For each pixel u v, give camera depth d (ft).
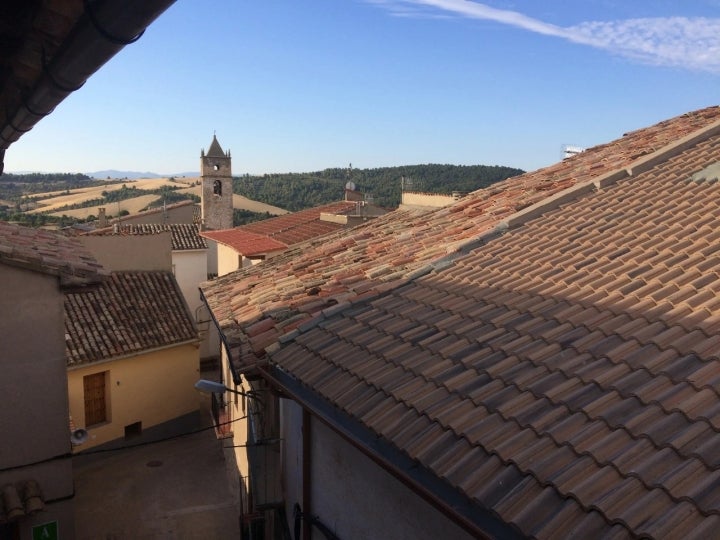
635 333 14.46
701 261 17.44
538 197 31.76
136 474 53.47
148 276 67.82
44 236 39.01
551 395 12.86
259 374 22.58
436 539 14.01
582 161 39.73
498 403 13.28
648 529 8.80
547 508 10.11
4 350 30.04
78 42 9.52
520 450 11.57
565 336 15.29
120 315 61.26
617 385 12.50
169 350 62.03
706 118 40.52
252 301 30.30
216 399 62.69
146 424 60.39
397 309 20.62
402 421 14.11
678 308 14.97
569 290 18.12
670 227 20.79
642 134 42.01
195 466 55.36
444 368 15.58
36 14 9.96
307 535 22.02
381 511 16.63
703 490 9.20
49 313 31.04
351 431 15.92
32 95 13.19
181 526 44.60
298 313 24.02
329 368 18.10
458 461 12.03
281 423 27.35
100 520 45.55
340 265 32.09
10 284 29.84
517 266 21.34
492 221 29.78
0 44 11.65
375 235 39.73
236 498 46.55
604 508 9.44
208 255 109.91
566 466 10.73
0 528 31.14
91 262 34.04
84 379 55.42
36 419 31.14
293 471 24.99
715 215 20.61
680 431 10.67
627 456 10.43
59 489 32.07
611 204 25.21
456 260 24.03
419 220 39.88
